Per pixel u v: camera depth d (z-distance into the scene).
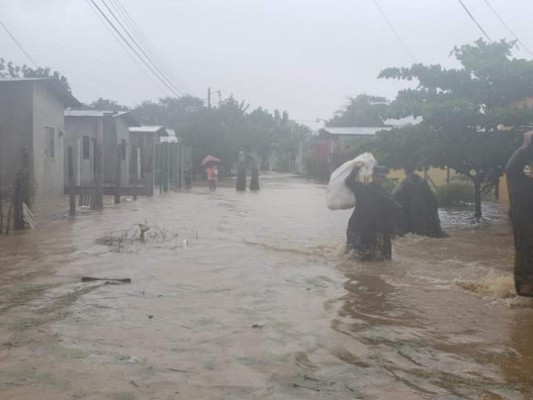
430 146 16.62
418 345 5.67
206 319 6.45
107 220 16.22
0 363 5.05
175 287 7.97
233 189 34.88
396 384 4.73
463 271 9.30
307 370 5.00
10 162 21.61
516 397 4.50
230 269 9.26
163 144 31.86
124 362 5.10
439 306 7.11
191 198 26.05
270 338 5.82
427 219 11.27
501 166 17.19
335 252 10.79
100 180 20.11
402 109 16.56
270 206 21.58
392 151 16.97
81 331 5.95
